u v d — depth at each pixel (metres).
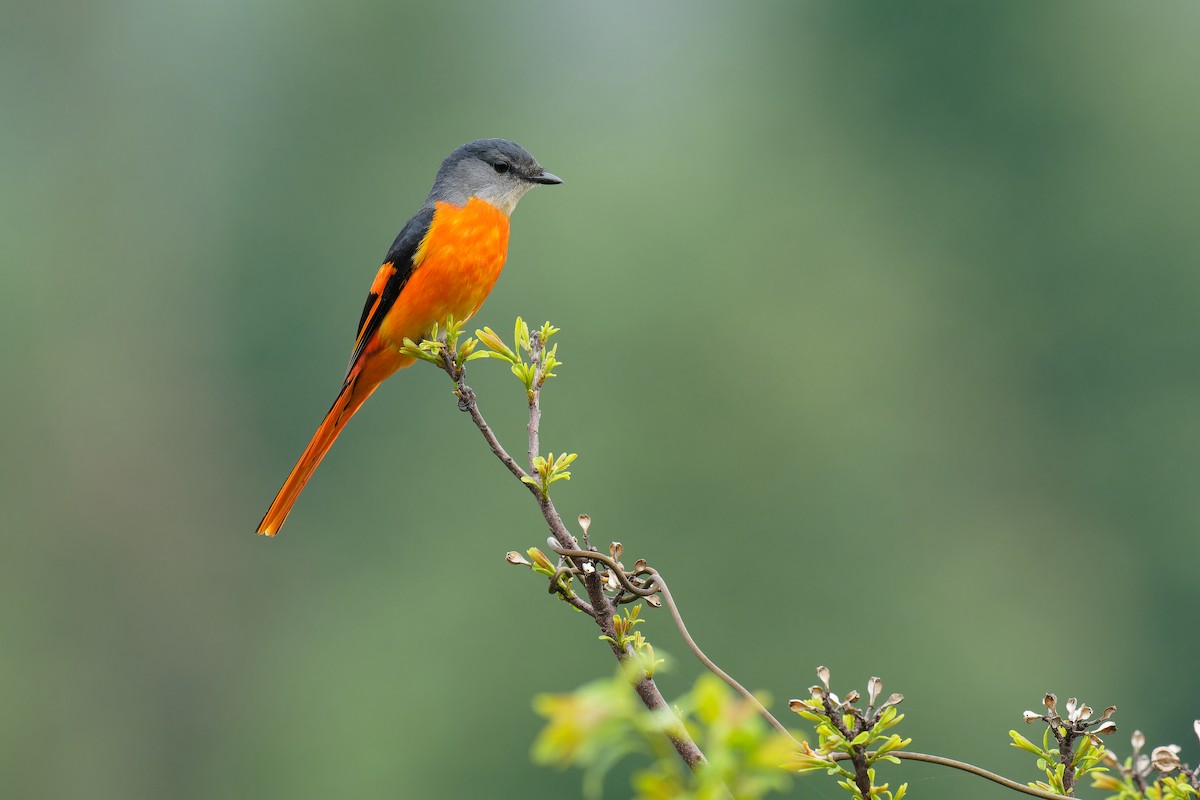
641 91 30.16
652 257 21.84
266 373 28.83
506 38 31.72
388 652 19.50
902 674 18.28
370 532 22.77
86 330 28.83
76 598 25.66
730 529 19.08
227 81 32.12
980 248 26.59
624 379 20.48
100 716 24.84
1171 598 22.28
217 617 25.98
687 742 2.42
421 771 17.45
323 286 29.50
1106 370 25.05
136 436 27.48
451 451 21.95
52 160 31.42
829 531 19.25
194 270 30.08
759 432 19.73
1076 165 27.02
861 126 28.33
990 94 28.12
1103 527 23.20
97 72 32.34
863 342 22.22
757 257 22.91
